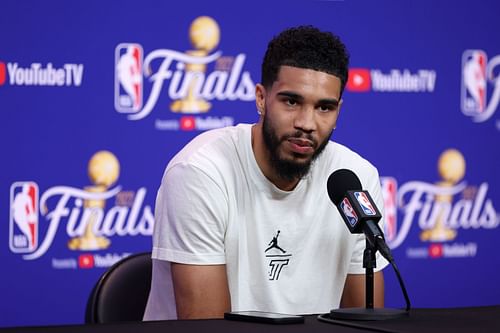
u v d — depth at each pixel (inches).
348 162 165.6
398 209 270.4
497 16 277.3
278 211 157.0
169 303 157.9
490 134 278.1
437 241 274.2
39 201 242.5
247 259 155.9
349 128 264.8
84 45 243.6
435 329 113.4
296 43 145.3
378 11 267.0
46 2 240.4
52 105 242.4
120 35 245.9
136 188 249.1
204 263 149.3
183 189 151.1
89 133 245.0
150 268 170.9
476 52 275.9
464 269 277.1
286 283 157.9
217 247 150.9
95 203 246.4
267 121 148.3
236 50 254.7
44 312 244.5
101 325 115.1
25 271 242.7
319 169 161.8
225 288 151.3
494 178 278.7
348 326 116.9
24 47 239.5
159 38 248.8
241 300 155.5
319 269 160.7
